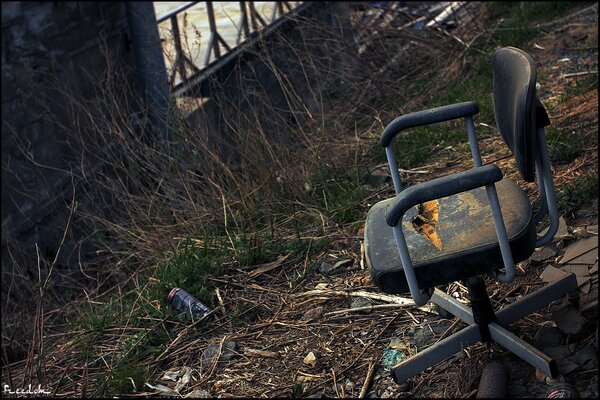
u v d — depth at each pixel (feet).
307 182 16.15
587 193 12.73
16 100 21.20
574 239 11.72
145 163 16.78
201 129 16.97
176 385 11.03
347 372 10.43
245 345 11.60
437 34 24.23
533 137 8.47
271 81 21.65
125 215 16.88
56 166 22.48
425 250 8.87
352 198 15.30
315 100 17.89
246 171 16.19
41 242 21.47
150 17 24.91
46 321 15.06
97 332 12.97
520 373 9.34
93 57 24.73
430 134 17.40
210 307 12.83
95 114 21.11
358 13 24.38
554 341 9.66
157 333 12.30
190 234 15.29
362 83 21.36
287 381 10.55
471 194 9.82
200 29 32.83
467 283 9.61
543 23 24.64
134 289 14.02
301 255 13.69
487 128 17.19
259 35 19.84
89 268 17.34
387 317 11.37
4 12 20.90
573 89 17.95
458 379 9.58
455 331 10.51
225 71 26.17
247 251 13.91
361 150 17.57
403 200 8.20
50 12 22.75
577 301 10.09
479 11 27.89
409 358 9.52
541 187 9.23
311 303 12.30
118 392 11.13
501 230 8.39
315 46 22.22
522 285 11.09
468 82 20.99
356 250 13.52
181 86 23.49
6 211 20.48
